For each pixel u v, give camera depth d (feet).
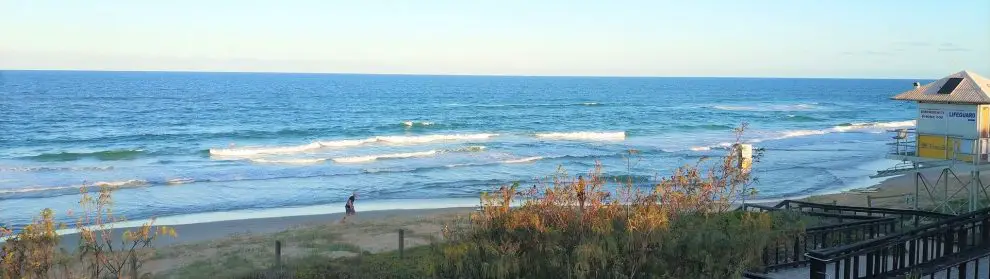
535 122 265.95
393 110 335.06
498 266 28.55
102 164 141.79
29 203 98.27
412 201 102.53
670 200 36.83
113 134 207.72
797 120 284.61
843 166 138.21
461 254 30.50
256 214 92.89
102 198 45.83
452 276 30.30
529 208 33.58
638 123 261.44
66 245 67.00
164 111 308.40
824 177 122.72
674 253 30.66
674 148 173.68
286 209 96.68
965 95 54.75
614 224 32.22
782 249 41.83
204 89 552.82
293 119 274.77
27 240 35.53
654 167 136.98
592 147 176.14
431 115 301.43
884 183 112.27
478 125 250.16
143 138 196.54
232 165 139.74
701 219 35.35
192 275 49.44
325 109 337.52
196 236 76.79
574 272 28.58
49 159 149.48
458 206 98.22
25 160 148.25
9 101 361.51
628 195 40.50
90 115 281.13
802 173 127.54
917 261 31.76
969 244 39.11
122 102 367.86
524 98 476.13
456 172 131.03
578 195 33.60
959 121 55.72
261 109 331.16
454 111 330.34
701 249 30.86
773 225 38.34
